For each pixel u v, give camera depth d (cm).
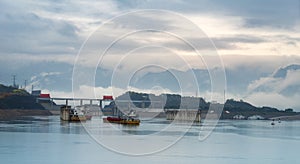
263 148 7569
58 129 10500
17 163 5603
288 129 13625
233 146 7738
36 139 8138
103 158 5956
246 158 6391
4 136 8569
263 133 11288
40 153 6369
